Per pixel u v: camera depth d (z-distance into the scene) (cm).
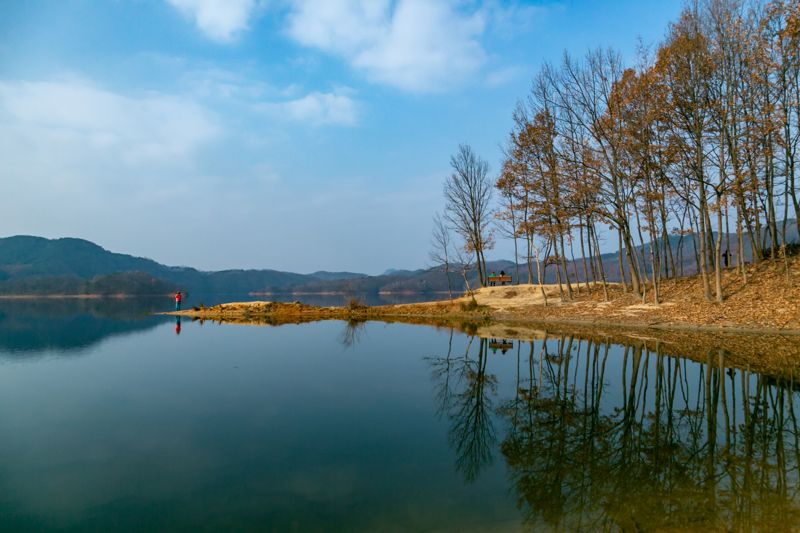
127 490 539
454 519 466
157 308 5884
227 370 1346
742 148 2148
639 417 853
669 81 2298
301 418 850
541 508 490
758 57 2111
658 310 2414
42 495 526
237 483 560
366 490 539
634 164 2550
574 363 1431
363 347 1858
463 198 4466
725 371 1224
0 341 2039
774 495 515
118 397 1011
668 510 480
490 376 1264
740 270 2534
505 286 4016
